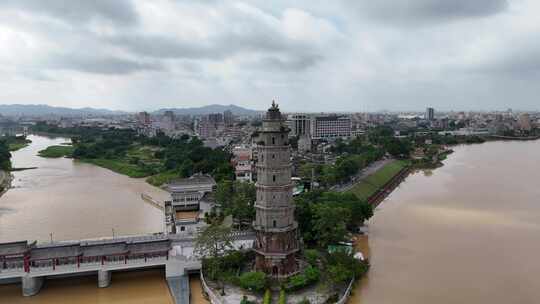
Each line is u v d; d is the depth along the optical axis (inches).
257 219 4421.8
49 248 4392.2
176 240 5029.5
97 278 4685.0
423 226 6505.9
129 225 6565.0
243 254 4682.6
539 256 5251.0
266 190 4222.4
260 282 4020.7
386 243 5718.5
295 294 4025.6
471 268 4869.6
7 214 7239.2
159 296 4311.0
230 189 6643.7
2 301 4158.5
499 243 5733.3
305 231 5364.2
